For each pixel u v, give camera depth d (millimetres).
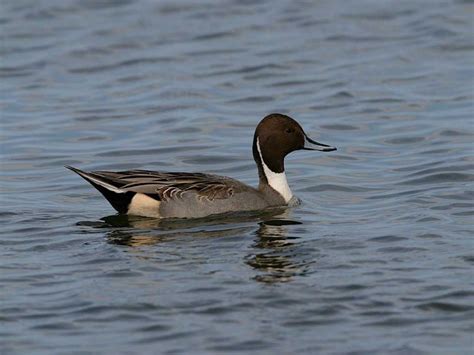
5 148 19562
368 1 27781
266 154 16031
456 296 11805
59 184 17406
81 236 14422
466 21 26047
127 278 12578
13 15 27578
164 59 24734
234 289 12133
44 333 11125
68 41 25859
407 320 11289
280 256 13305
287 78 23312
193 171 18281
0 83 23531
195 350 10688
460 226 14359
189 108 21734
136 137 20078
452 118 20281
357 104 21562
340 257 13211
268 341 10867
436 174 17188
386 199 16094
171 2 28328
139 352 10664
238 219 15195
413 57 24125
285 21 26766
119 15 27500
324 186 17016
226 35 26031
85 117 21312
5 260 13375
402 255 13211
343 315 11422
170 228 14789
